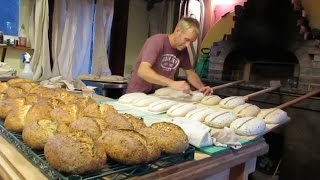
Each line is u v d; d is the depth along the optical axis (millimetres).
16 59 3121
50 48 3270
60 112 881
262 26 3037
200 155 835
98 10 3602
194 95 1785
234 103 1636
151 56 1879
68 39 3389
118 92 2928
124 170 637
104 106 1021
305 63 2662
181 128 847
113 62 3963
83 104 1049
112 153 663
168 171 692
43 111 876
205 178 833
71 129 728
